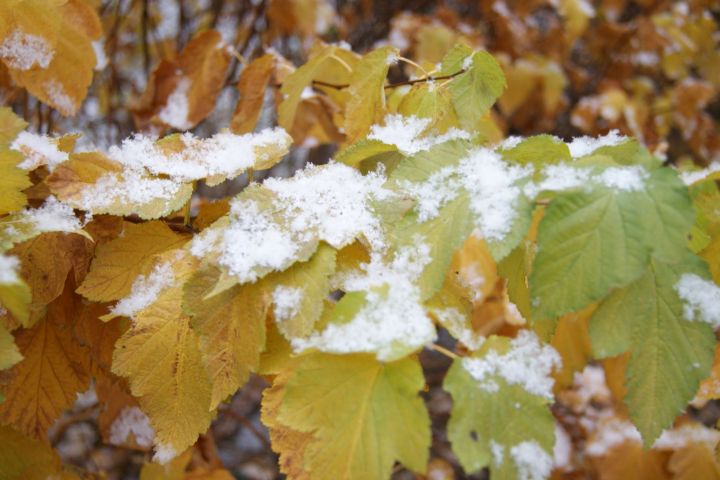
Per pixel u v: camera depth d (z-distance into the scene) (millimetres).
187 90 502
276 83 504
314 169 347
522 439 287
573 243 290
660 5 985
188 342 333
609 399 661
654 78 1030
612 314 300
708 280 302
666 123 953
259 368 315
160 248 347
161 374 331
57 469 393
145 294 338
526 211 298
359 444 288
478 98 393
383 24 922
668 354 298
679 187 290
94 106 753
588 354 466
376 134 380
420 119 393
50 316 362
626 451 516
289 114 454
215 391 309
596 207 291
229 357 310
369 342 289
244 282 307
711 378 356
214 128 837
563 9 880
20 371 360
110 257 341
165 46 789
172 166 348
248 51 764
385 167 359
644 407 296
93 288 337
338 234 314
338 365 295
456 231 303
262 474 797
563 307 288
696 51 958
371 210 324
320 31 732
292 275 310
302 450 307
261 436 591
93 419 671
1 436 375
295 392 291
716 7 990
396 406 290
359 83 414
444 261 302
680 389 296
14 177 327
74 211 352
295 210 321
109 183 339
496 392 290
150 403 330
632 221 288
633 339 298
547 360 299
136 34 803
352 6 920
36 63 417
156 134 500
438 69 423
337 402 291
